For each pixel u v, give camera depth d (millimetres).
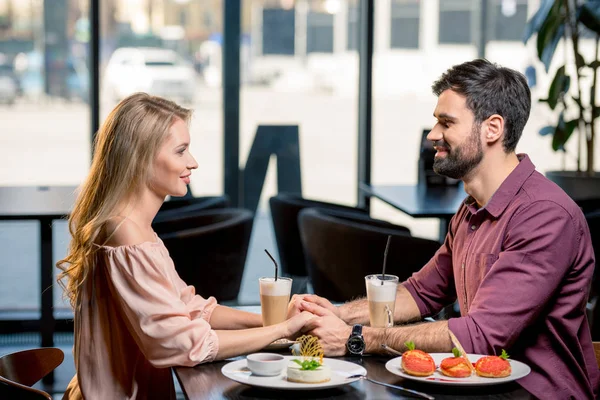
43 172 5977
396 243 4145
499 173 2363
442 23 6070
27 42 5840
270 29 6023
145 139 2199
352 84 6133
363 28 6055
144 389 2221
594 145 5988
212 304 2525
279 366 1999
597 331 3582
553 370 2277
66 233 6324
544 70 5652
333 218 4328
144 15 5859
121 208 2215
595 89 5422
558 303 2305
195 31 5930
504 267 2246
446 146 2367
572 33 5457
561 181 5379
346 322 2559
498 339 2189
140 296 2102
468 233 2441
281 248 5137
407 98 6121
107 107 5898
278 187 6156
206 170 6066
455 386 1935
